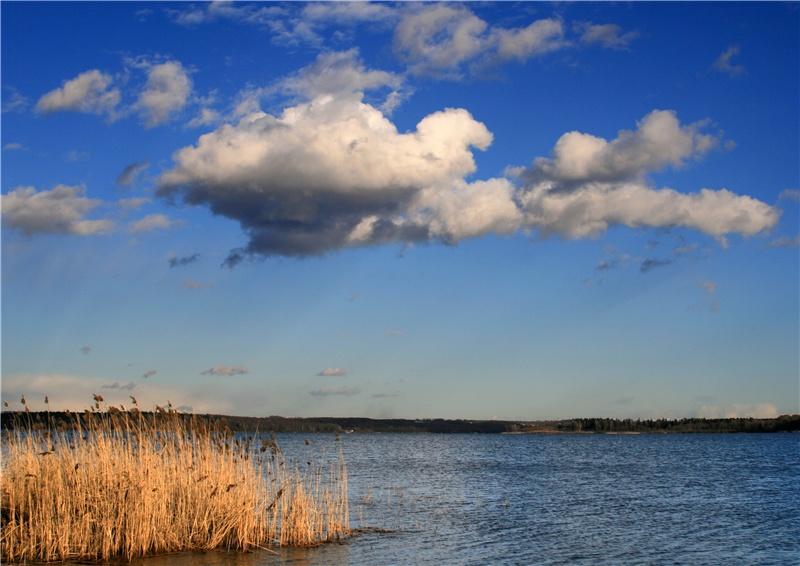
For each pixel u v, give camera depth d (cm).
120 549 2103
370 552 2361
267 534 2417
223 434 2481
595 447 14912
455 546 2592
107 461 2189
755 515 3734
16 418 2278
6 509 2158
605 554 2602
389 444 15875
